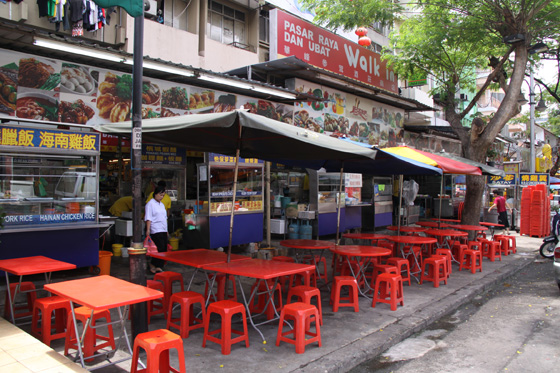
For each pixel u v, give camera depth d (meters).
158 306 5.66
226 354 4.31
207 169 8.79
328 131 12.70
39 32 5.96
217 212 8.94
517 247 12.60
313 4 13.16
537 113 25.92
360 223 13.13
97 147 6.79
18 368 3.29
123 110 7.74
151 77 8.01
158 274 5.69
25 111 6.59
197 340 4.71
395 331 5.20
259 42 13.40
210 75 8.17
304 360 4.23
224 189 9.09
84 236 6.75
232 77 8.45
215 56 11.46
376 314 5.87
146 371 3.22
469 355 4.75
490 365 4.48
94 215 6.85
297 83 11.59
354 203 12.64
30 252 6.22
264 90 9.21
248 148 6.07
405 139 16.94
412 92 17.98
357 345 4.70
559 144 29.17
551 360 4.60
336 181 11.87
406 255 8.60
